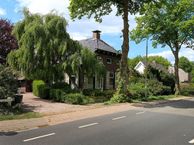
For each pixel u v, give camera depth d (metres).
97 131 13.75
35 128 14.52
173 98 38.88
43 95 30.34
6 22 40.47
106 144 11.20
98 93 33.19
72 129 14.21
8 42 39.69
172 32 46.38
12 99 20.02
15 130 13.98
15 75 22.27
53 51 29.73
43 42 29.50
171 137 12.72
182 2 44.94
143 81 42.47
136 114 20.25
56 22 30.11
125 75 29.53
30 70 29.92
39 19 30.88
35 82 35.16
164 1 32.22
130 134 13.18
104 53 44.28
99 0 29.86
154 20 45.94
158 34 47.25
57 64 29.91
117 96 28.75
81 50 30.94
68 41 30.17
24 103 26.11
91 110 21.86
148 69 44.69
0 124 15.29
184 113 21.59
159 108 24.64
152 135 13.06
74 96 26.50
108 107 24.19
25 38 29.80
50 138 12.14
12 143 11.27
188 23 44.34
